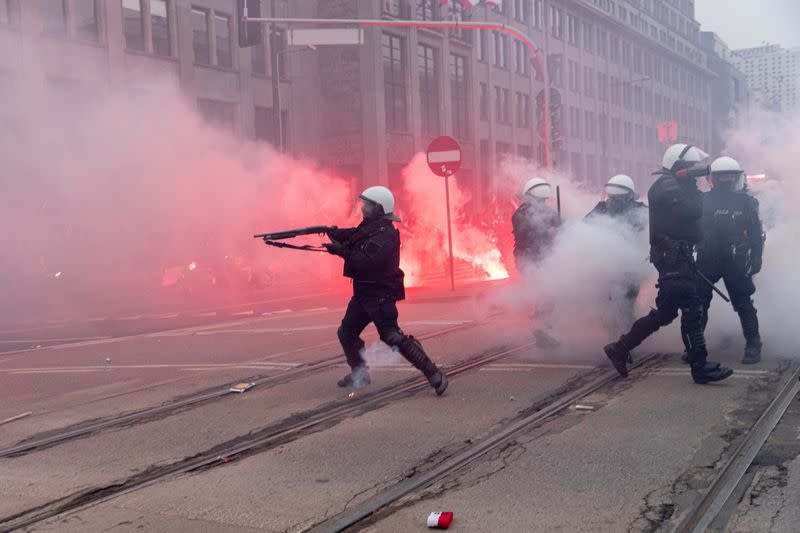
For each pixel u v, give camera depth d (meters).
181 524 3.91
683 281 6.37
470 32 48.50
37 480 4.71
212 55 32.34
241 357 8.82
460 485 4.32
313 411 6.13
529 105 56.19
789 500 3.85
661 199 6.41
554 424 5.47
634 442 4.92
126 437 5.61
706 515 3.71
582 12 64.94
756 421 5.26
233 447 5.27
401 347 6.40
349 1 38.41
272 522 3.89
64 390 7.46
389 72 41.03
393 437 5.31
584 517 3.77
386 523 3.83
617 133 72.06
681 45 92.25
